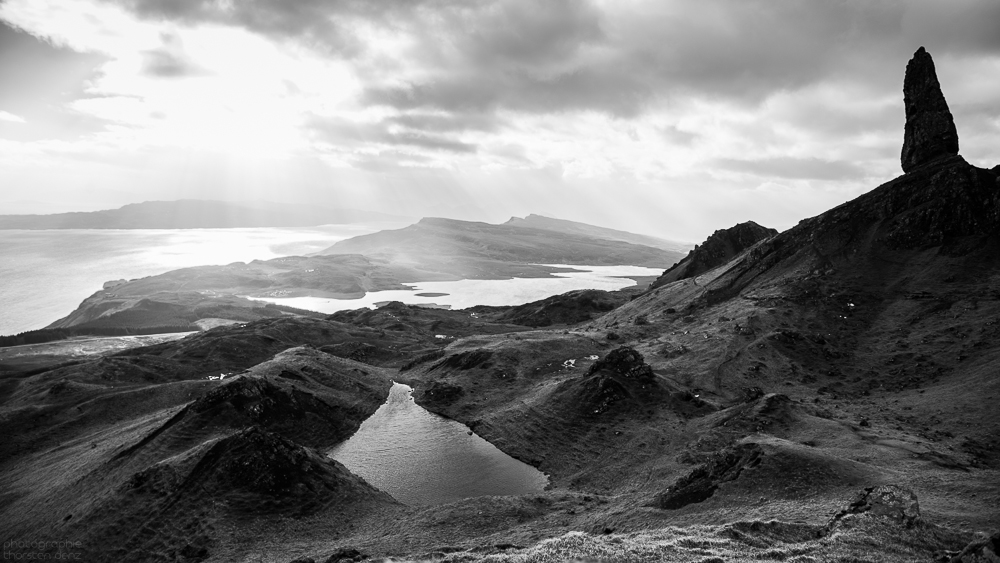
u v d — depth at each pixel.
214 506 67.88
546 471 87.50
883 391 100.25
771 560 36.88
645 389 105.75
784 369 112.75
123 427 103.19
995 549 31.80
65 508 71.75
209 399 101.38
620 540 43.25
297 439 100.81
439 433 106.50
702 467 64.75
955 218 149.38
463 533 59.47
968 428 78.75
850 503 47.16
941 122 172.12
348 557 51.50
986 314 113.81
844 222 170.12
